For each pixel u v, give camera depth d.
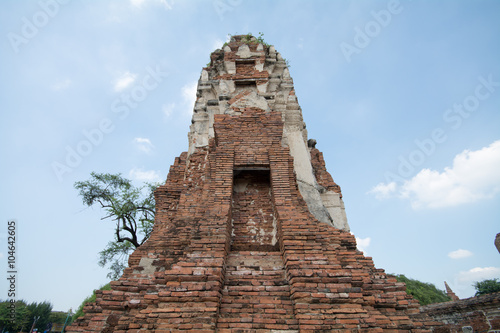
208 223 5.68
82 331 5.08
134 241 21.61
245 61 10.48
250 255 5.73
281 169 6.86
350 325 4.20
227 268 5.42
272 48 10.96
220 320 4.36
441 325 4.96
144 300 4.78
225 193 6.41
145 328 4.15
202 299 4.43
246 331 4.22
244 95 9.12
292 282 4.77
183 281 4.72
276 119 8.02
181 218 6.90
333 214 8.99
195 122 9.72
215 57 11.10
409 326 4.81
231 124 7.94
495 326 12.60
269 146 7.38
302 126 10.11
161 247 6.38
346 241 6.21
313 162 10.46
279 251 6.05
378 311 4.75
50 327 42.59
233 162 6.99
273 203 6.76
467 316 13.82
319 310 4.38
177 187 8.59
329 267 4.95
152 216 22.23
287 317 4.47
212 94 10.27
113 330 4.98
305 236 5.48
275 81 10.07
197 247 5.31
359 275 5.07
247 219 6.79
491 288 34.81
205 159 8.77
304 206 6.96
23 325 39.31
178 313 4.25
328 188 9.63
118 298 5.39
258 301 4.71
